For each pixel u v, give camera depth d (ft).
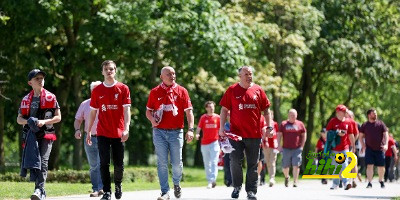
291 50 288.51
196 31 231.91
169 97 104.32
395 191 158.71
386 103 460.55
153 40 238.68
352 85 368.68
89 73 226.79
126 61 244.83
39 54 239.91
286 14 280.92
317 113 437.99
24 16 209.67
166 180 105.91
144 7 221.05
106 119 99.30
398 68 345.92
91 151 119.24
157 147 104.88
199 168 355.97
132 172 190.49
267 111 109.50
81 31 219.20
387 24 333.83
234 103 108.88
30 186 136.87
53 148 232.12
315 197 128.88
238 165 110.42
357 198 130.31
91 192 131.13
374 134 169.89
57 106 95.96
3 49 223.30
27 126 94.63
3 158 285.02
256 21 263.90
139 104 330.54
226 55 231.71
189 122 105.60
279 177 270.87
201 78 261.24
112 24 217.97
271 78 271.49
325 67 336.29
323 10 317.42
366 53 317.63
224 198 119.85
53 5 206.49
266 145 174.29
